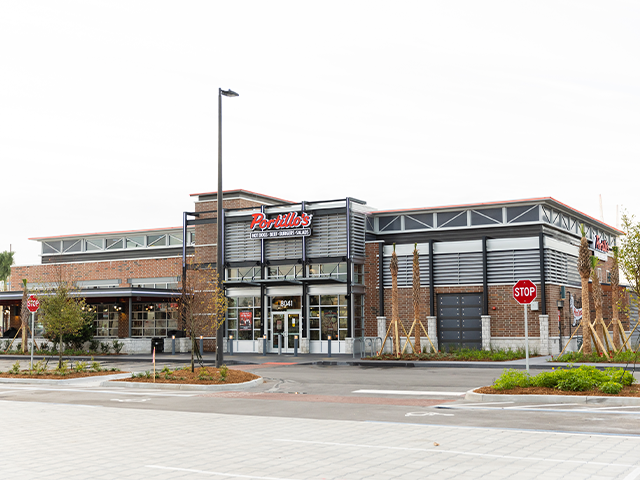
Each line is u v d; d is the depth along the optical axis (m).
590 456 9.17
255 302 37.47
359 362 29.28
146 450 10.09
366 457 9.37
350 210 35.28
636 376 20.61
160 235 44.28
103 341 38.56
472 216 34.62
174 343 36.34
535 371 23.69
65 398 17.80
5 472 8.62
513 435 10.95
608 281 45.03
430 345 34.03
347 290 34.84
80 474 8.47
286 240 36.88
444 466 8.70
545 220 33.69
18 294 39.09
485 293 33.09
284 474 8.37
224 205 39.19
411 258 35.28
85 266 45.44
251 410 14.86
